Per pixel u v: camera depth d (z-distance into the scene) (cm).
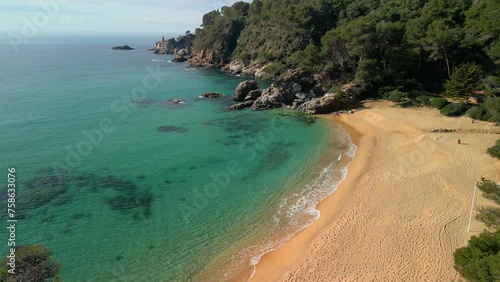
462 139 4491
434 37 6375
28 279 1733
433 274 2166
